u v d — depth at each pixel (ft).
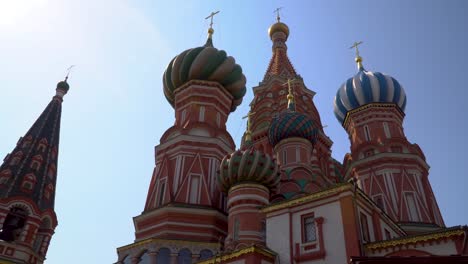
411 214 103.40
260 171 84.28
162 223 91.40
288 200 66.39
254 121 135.64
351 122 129.70
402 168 111.04
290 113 108.37
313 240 60.59
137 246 85.97
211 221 91.71
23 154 115.34
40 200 107.34
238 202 82.23
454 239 53.57
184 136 106.42
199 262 65.77
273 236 64.69
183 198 95.91
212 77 119.75
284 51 167.12
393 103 126.41
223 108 120.06
